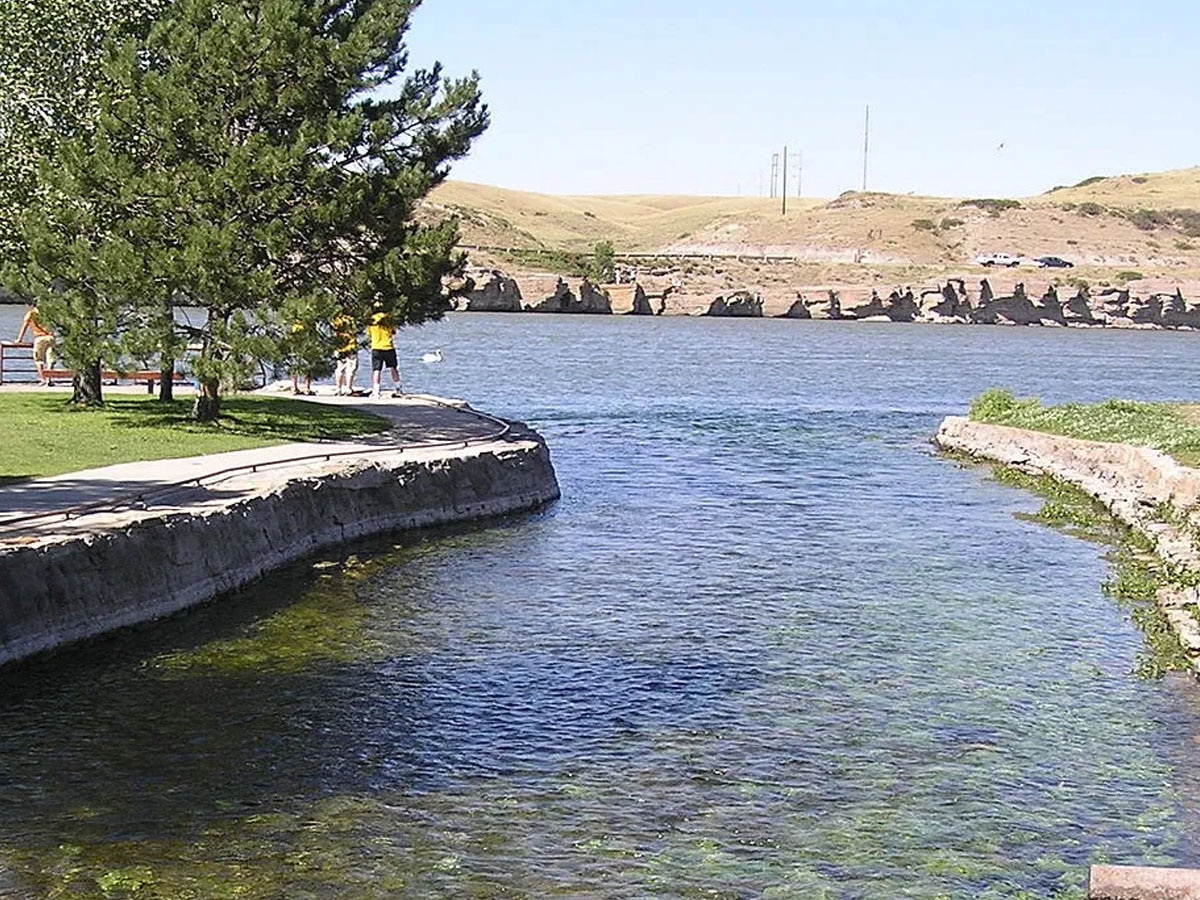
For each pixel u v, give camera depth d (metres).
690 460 32.25
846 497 27.39
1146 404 38.75
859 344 100.00
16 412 26.27
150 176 24.22
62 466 19.83
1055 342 115.56
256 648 15.23
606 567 19.95
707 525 23.64
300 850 10.27
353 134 24.56
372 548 20.56
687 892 9.76
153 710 13.17
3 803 10.97
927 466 32.66
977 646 16.20
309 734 12.70
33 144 27.03
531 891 9.71
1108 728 13.38
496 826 10.79
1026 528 24.36
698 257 170.25
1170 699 14.34
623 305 141.25
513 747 12.51
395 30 25.95
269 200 24.34
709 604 17.91
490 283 136.00
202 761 11.98
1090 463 29.36
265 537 18.44
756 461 32.53
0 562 13.87
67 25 27.08
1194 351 106.62
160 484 18.48
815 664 15.27
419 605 17.36
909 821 11.05
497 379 55.50
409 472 22.22
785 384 59.09
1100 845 10.70
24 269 26.12
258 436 24.30
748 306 145.88
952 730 13.21
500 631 16.28
